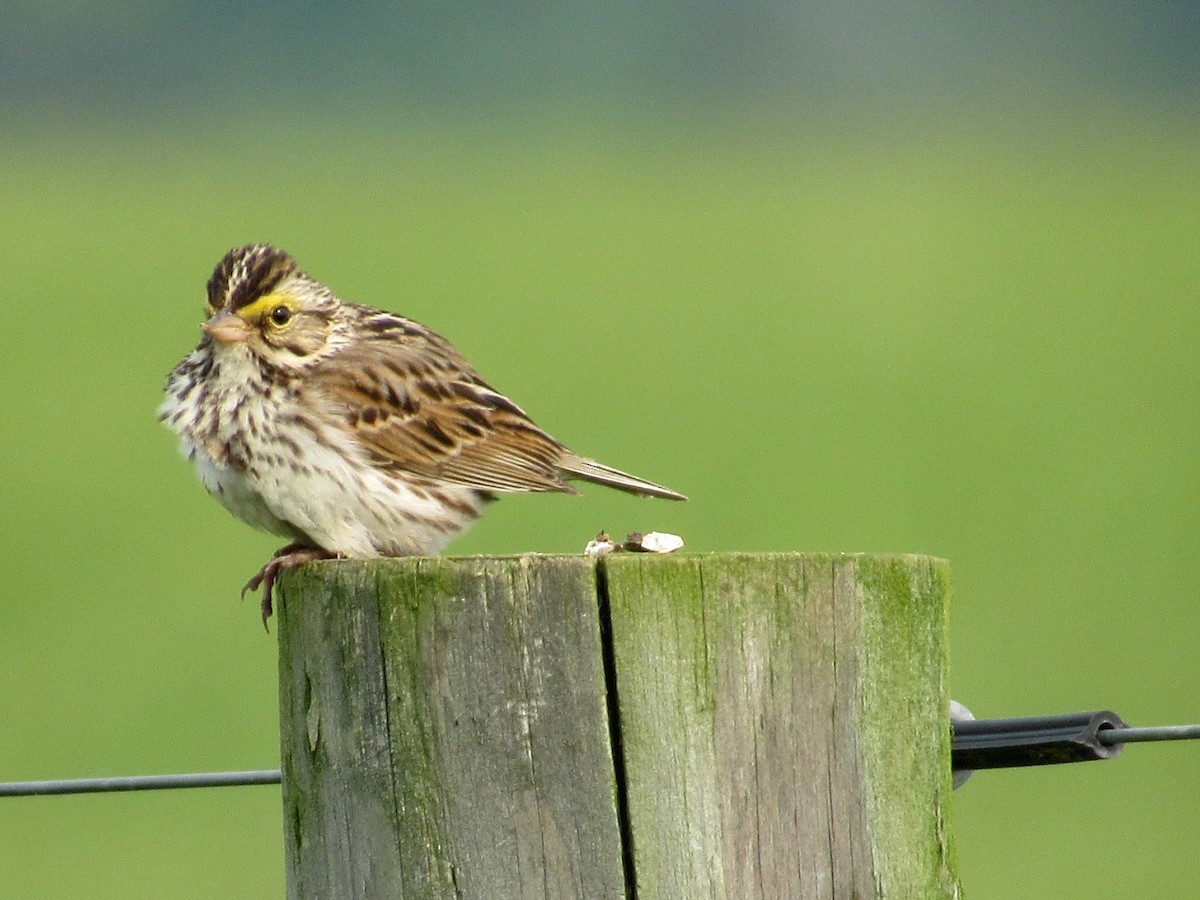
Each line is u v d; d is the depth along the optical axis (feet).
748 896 15.19
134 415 75.61
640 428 75.05
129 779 20.57
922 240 115.55
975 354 87.25
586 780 15.11
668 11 195.00
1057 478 67.62
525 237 119.03
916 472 68.39
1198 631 52.65
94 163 146.61
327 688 15.80
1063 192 130.21
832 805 15.42
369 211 127.65
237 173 143.84
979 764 18.25
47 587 58.34
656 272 108.06
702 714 15.17
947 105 176.45
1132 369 83.61
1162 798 44.62
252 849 42.27
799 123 170.50
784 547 59.00
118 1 181.16
